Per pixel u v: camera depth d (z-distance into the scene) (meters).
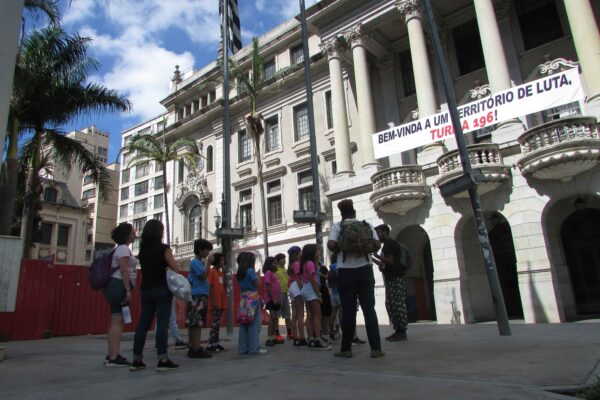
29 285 12.73
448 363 4.46
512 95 12.45
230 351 6.97
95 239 54.62
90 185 58.41
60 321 13.48
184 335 11.74
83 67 16.34
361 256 5.27
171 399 3.28
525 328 8.71
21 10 6.54
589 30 12.14
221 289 7.34
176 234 29.06
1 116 6.05
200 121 28.81
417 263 16.69
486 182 12.30
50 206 37.75
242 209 25.48
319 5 18.67
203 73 30.86
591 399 2.89
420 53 15.53
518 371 3.83
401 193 14.05
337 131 17.91
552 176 11.48
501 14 16.14
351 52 19.02
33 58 15.60
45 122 16.33
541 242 11.69
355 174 17.53
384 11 16.86
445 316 13.12
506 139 12.88
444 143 15.90
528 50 15.47
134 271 5.71
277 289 7.90
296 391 3.39
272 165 24.22
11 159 14.60
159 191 50.47
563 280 13.41
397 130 14.66
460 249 13.59
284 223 22.69
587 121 11.16
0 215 14.01
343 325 5.32
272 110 24.86
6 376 4.89
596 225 13.40
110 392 3.68
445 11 17.27
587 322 10.19
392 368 4.31
